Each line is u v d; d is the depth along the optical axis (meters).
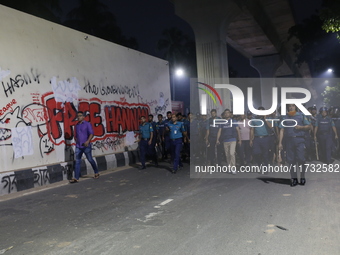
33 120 10.72
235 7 25.86
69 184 10.59
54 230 5.80
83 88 13.09
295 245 4.73
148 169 13.35
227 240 5.00
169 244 4.91
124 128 15.52
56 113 11.67
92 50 13.73
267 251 4.54
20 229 5.95
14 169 9.93
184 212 6.64
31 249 4.93
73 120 12.41
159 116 16.55
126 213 6.73
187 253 4.55
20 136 10.21
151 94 18.02
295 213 6.30
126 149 15.54
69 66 12.44
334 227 5.44
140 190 9.13
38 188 9.93
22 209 7.47
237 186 9.13
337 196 7.57
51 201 8.20
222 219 6.07
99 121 13.88
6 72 9.92
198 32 26.55
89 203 7.80
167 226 5.77
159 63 19.03
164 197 8.11
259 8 31.00
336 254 4.39
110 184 10.30
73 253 4.70
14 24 10.33
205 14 26.23
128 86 16.02
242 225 5.68
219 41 26.05
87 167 12.46
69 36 12.55
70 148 12.17
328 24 14.58
